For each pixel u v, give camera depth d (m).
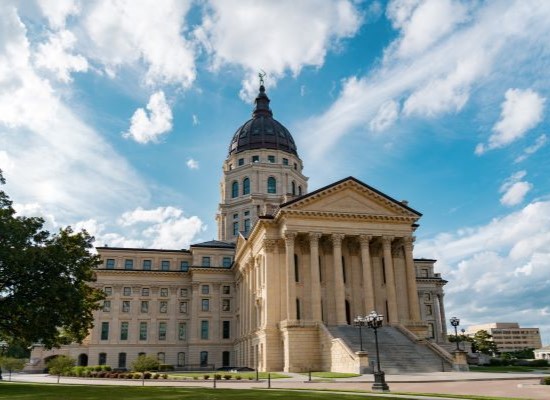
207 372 66.00
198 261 96.19
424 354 53.12
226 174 109.19
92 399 24.83
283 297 63.75
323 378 43.72
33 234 42.91
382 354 52.00
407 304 66.44
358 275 67.44
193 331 91.31
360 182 66.06
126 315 92.31
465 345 88.19
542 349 183.25
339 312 61.62
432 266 108.56
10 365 77.88
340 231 64.56
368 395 26.55
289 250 62.19
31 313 38.06
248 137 111.62
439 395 26.48
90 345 89.31
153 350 91.31
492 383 35.56
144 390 32.06
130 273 94.25
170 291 95.31
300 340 58.66
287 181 105.94
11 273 38.66
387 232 66.19
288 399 23.77
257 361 67.62
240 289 88.19
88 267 45.22
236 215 104.94
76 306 40.72
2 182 43.81
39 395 27.83
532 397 24.88
